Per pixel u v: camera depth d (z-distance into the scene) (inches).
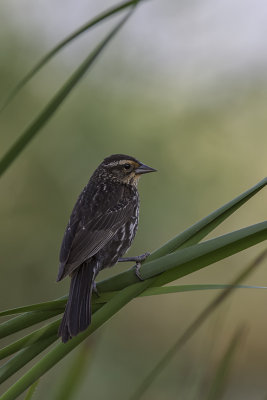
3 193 567.2
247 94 603.2
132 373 574.2
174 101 597.0
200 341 553.9
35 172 569.6
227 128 605.0
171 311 660.1
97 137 576.7
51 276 567.5
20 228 567.5
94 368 544.4
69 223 215.5
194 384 141.4
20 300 559.8
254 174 609.3
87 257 196.9
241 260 668.7
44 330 133.0
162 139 592.1
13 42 569.3
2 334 132.4
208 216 143.2
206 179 601.0
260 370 645.3
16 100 573.0
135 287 139.3
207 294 665.6
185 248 138.6
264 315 673.0
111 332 610.9
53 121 572.1
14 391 124.9
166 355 122.6
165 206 587.8
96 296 145.5
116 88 583.2
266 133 604.1
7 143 572.7
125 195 240.1
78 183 570.6
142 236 581.0
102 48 101.5
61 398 127.1
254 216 647.8
